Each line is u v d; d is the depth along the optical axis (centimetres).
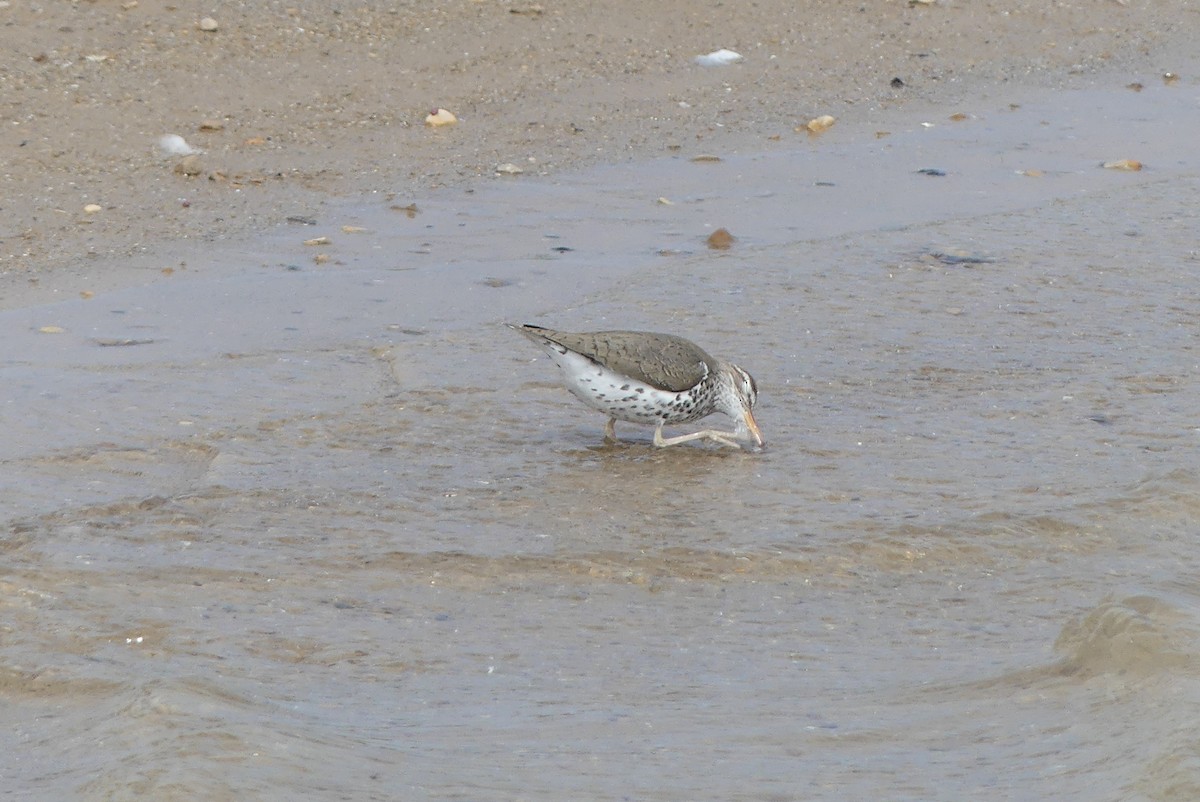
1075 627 874
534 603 1027
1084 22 3092
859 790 671
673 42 2842
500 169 2262
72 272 1819
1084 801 633
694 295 1767
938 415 1419
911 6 3091
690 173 2280
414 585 1052
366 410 1414
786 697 846
